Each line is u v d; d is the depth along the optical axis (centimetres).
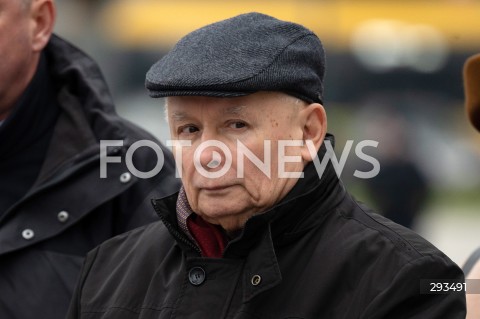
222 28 654
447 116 3092
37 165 897
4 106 893
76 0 3500
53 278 848
